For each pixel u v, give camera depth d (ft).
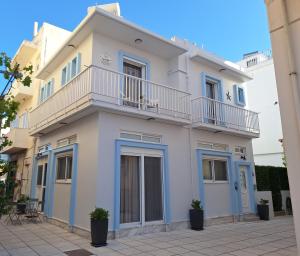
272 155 55.93
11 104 15.30
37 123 35.53
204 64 37.50
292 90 12.78
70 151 29.35
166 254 18.80
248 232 27.04
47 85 39.63
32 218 32.45
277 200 42.83
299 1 13.41
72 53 32.40
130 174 26.35
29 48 46.21
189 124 31.24
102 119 25.07
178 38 35.83
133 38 29.78
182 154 30.91
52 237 23.62
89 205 23.94
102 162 24.22
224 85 40.40
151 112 27.48
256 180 41.06
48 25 44.93
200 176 31.83
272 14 14.15
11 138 43.98
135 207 25.99
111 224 23.63
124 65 31.04
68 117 27.48
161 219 27.55
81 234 24.12
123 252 19.25
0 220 31.86
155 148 28.30
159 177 28.48
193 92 34.99
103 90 26.02
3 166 15.30
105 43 28.94
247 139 40.14
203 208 31.17
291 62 12.96
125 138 26.55
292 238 24.20
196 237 24.44
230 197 35.06
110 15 26.27
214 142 35.06
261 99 59.00
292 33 13.38
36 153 39.70
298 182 12.10
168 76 34.27
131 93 29.60
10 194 15.39
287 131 12.77
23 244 21.26
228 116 37.06
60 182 30.19
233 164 36.60
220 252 19.38
